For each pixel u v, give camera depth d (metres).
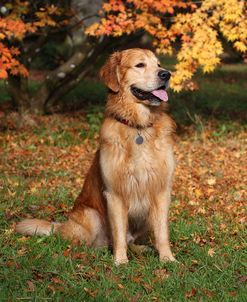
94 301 4.48
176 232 6.27
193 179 8.90
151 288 4.74
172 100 16.02
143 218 5.67
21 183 8.47
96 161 5.89
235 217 6.89
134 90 5.50
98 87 19.02
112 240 5.79
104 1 13.38
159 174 5.45
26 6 12.21
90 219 5.84
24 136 11.83
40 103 13.92
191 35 11.08
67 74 13.76
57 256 5.27
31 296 4.50
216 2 10.33
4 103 15.27
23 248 5.50
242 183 8.61
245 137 12.09
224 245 5.80
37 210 7.12
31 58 14.02
